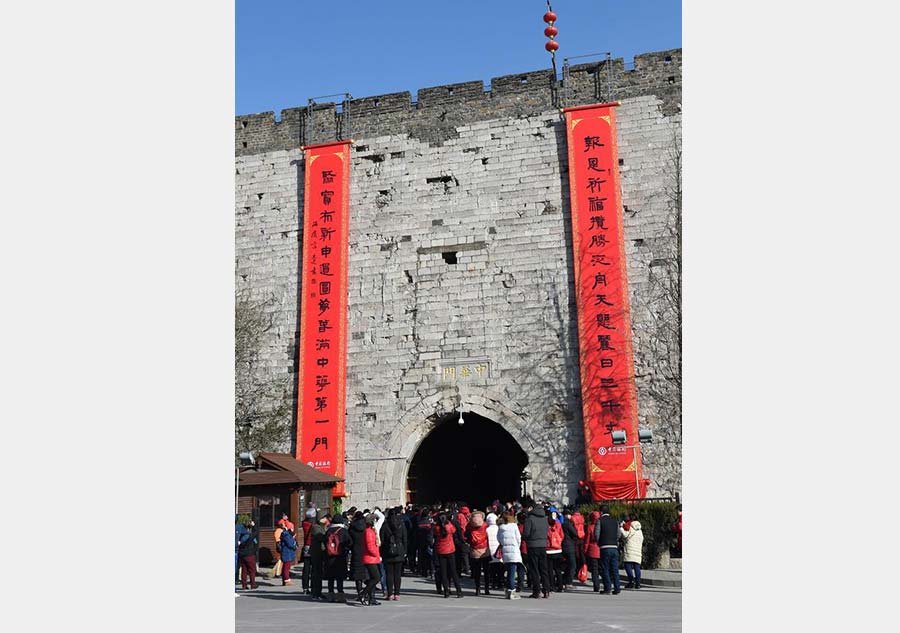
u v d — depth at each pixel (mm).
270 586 30078
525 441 39625
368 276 43312
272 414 42531
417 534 33562
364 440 41594
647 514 33469
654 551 33375
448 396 41031
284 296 44062
